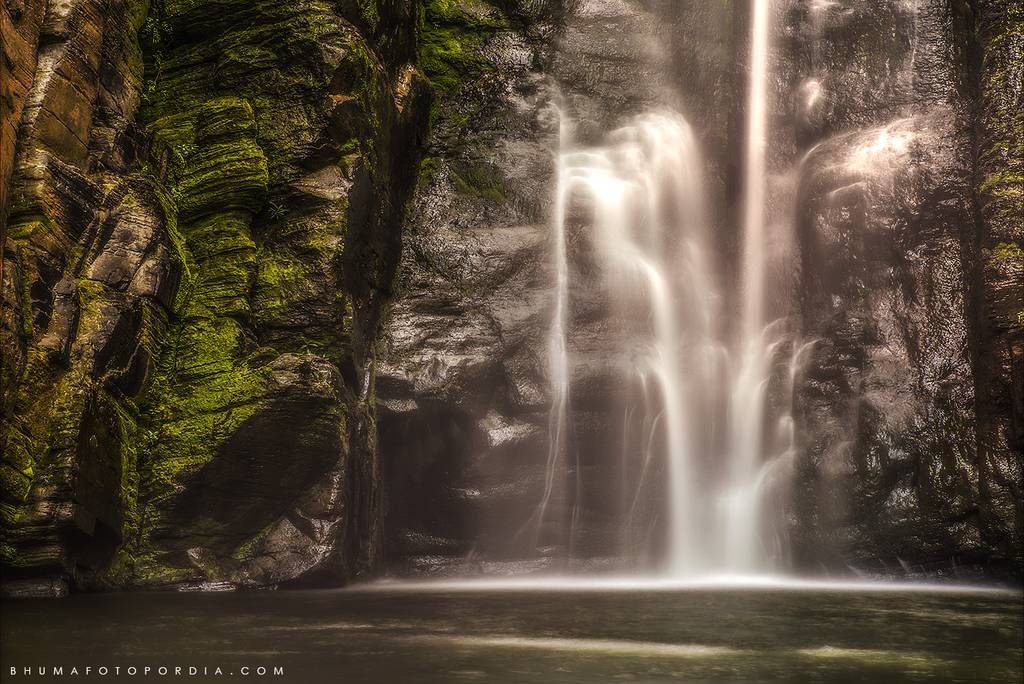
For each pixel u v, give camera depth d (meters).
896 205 19.84
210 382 15.55
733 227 20.98
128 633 9.24
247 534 15.49
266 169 16.64
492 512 17.77
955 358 18.75
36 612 11.06
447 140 20.56
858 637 9.48
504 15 21.67
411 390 17.55
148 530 14.97
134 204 15.45
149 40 17.64
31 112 14.45
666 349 19.42
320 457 15.46
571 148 20.75
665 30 21.73
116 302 14.66
